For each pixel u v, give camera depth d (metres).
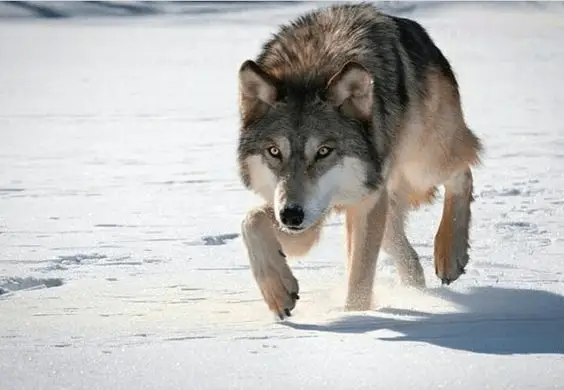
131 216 18.62
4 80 53.22
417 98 13.24
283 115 11.52
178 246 15.74
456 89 14.42
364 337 9.64
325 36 12.73
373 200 12.08
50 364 8.56
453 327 10.11
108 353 9.01
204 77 54.62
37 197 20.95
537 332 9.81
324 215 12.05
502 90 44.03
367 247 11.98
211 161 26.25
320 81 11.86
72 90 48.09
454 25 94.50
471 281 12.98
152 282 13.01
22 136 31.92
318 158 11.35
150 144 29.89
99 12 120.25
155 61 65.62
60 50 76.19
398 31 13.43
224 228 17.33
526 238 15.88
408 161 13.69
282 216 10.97
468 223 14.17
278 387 7.77
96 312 11.16
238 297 12.09
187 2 129.62
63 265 14.25
